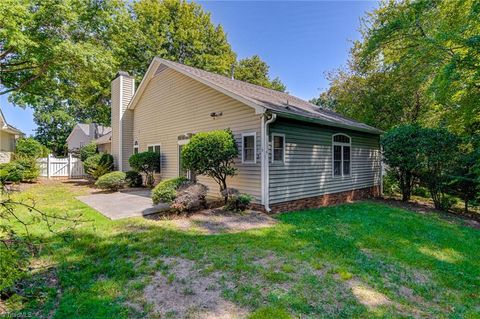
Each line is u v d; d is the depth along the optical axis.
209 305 2.75
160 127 11.71
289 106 8.41
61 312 2.58
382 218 6.93
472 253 4.72
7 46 10.05
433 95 9.40
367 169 11.35
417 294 3.19
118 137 14.34
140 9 20.97
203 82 8.49
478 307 2.97
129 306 2.72
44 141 32.66
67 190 11.11
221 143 6.87
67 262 3.74
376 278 3.49
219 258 3.92
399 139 9.77
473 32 7.54
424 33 8.98
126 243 4.54
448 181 8.92
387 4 11.93
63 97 16.14
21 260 2.53
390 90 13.89
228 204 7.15
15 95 14.34
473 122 9.17
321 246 4.53
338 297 2.96
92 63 11.66
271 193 7.08
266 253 4.16
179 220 6.11
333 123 8.48
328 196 9.11
